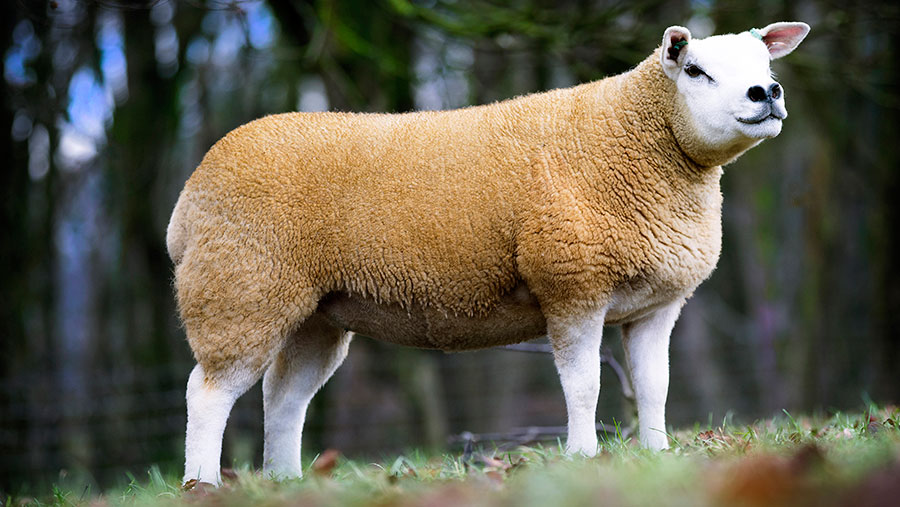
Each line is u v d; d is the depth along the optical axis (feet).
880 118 56.03
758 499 10.05
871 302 59.52
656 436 19.62
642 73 19.13
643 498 10.66
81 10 44.19
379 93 46.73
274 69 49.29
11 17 44.37
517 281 19.25
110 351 56.75
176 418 46.11
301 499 13.71
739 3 41.81
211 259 19.36
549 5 43.57
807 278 62.85
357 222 19.25
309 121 20.21
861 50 53.42
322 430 46.78
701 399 69.87
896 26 43.62
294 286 19.42
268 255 19.25
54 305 53.62
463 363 55.36
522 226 18.74
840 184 64.23
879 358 56.18
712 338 86.22
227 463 42.60
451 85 47.57
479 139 19.42
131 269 51.55
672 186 18.89
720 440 18.17
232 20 47.29
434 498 12.34
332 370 22.17
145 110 49.37
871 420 19.79
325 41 40.81
